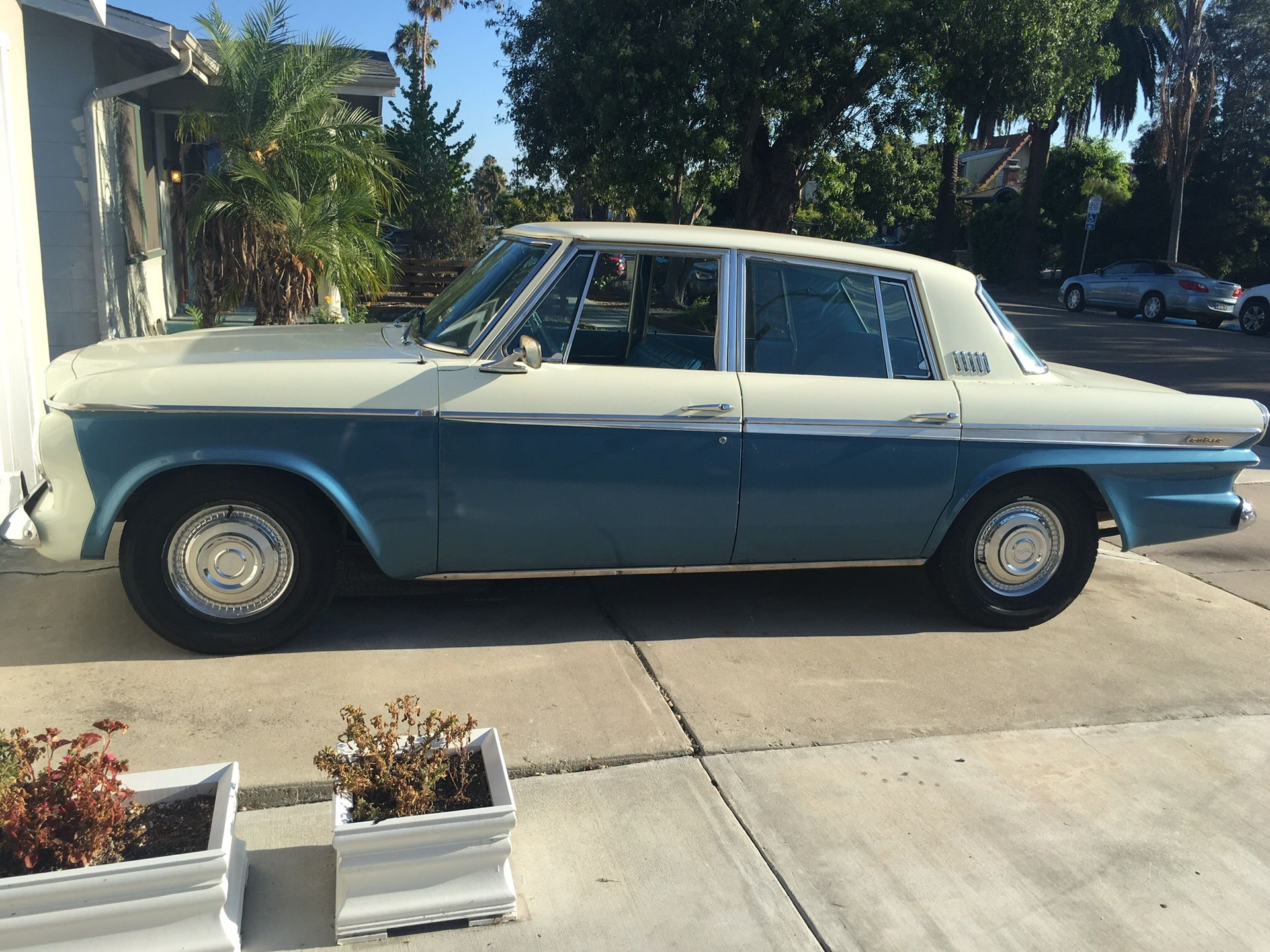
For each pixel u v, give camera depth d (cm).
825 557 488
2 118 543
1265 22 3147
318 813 335
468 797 295
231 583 423
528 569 457
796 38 1541
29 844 250
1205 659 500
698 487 455
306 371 418
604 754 375
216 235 955
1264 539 711
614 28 1565
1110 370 1528
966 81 1675
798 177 1802
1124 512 508
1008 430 484
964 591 507
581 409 436
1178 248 3391
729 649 473
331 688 409
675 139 1587
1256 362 1656
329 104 1006
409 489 428
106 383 402
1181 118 3084
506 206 3356
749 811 348
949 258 3412
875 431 468
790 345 473
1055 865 330
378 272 1038
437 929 283
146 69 1120
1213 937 301
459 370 430
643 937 287
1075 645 508
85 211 915
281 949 274
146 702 388
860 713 421
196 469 412
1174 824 357
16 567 512
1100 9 1691
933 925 299
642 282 465
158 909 254
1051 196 3700
